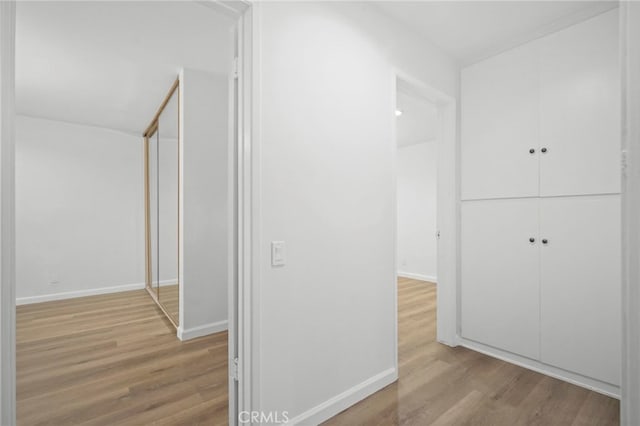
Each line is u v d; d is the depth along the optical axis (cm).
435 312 350
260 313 137
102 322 316
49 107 363
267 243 140
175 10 195
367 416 165
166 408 172
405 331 292
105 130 444
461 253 260
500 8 194
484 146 244
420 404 176
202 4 132
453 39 228
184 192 275
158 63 263
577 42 197
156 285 393
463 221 258
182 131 275
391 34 203
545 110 211
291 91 149
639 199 92
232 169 147
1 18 81
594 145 189
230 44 149
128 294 434
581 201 194
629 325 94
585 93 193
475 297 249
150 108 367
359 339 180
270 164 141
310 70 157
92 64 262
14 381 82
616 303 181
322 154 162
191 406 174
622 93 98
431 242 518
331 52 167
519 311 222
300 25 154
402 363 226
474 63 253
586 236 192
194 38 226
